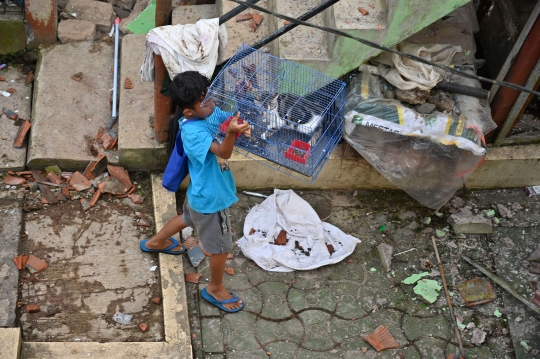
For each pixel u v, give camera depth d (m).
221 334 3.99
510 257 4.62
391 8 4.18
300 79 4.32
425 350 4.04
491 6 5.44
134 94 4.94
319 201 4.86
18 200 4.41
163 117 4.41
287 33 4.52
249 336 4.00
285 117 4.05
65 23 5.38
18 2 5.11
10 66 5.21
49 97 4.90
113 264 4.18
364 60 4.45
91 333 3.82
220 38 4.15
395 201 4.92
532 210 4.93
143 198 4.60
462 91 4.60
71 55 5.24
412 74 4.39
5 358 3.42
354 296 4.29
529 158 4.83
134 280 4.12
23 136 4.67
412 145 4.45
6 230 4.22
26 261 4.07
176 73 3.96
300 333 4.05
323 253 4.45
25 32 5.12
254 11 5.06
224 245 3.68
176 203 4.65
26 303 3.90
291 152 3.86
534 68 4.33
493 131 4.82
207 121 3.42
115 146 4.72
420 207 4.89
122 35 5.54
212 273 3.89
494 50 5.17
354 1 4.39
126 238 4.34
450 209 4.89
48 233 4.27
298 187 4.89
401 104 4.42
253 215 4.63
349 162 4.71
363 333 4.09
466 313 4.27
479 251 4.64
